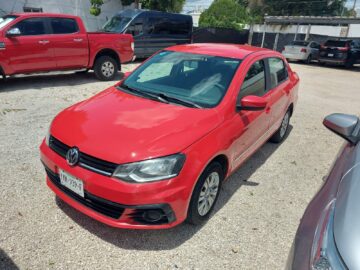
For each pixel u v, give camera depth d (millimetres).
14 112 5914
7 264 2445
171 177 2516
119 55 9273
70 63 8297
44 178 3666
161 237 2867
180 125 2863
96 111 3146
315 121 7051
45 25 7742
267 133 4465
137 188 2436
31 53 7539
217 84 3477
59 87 8133
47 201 3240
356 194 1766
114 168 2488
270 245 2902
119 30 12641
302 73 15227
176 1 21562
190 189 2645
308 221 1912
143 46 13297
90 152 2580
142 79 3902
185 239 2871
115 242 2762
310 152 5215
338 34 32031
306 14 44844
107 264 2527
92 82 8969
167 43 14102
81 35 8281
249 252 2791
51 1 17125
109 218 2621
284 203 3617
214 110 3166
